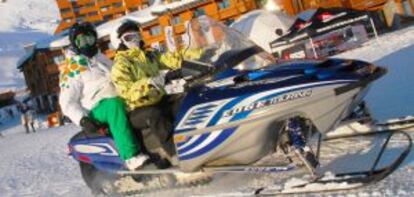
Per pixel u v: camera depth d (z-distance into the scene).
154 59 5.19
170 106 4.69
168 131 4.60
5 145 20.70
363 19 19.00
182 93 4.71
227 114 4.07
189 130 4.26
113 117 4.91
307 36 19.08
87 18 95.31
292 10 30.22
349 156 4.50
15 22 173.50
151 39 37.53
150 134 4.86
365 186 3.69
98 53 5.47
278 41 19.75
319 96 3.76
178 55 5.05
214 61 4.37
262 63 4.36
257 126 3.97
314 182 3.82
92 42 5.35
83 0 95.19
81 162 5.56
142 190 5.14
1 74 111.69
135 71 4.90
